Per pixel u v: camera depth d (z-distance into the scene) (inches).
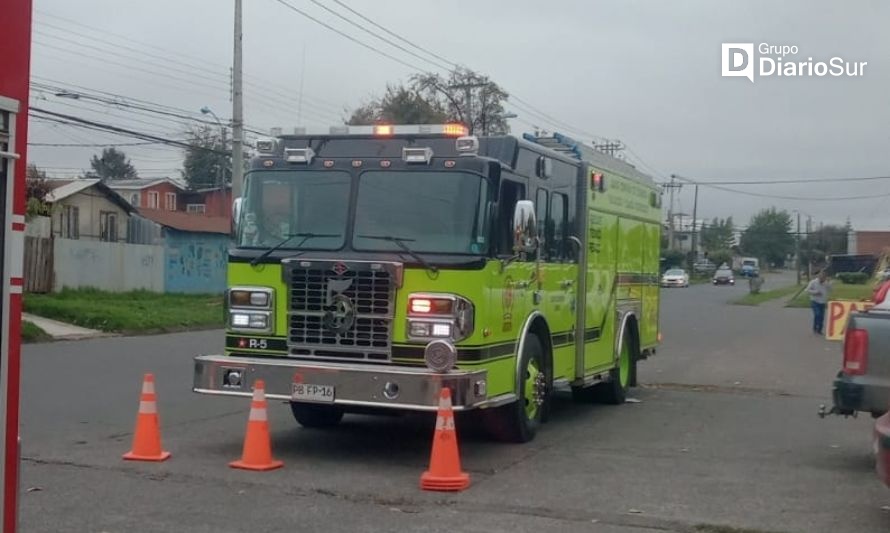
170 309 1256.2
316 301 382.9
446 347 359.3
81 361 754.2
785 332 1238.9
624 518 304.5
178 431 447.2
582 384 494.6
